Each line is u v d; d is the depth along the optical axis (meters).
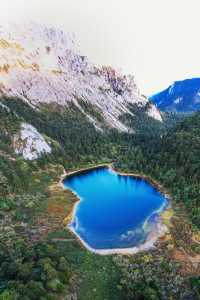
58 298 50.94
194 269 63.94
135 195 112.25
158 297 53.34
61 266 58.94
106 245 74.19
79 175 138.62
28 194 102.94
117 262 65.75
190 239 76.00
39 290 49.25
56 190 113.88
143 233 80.81
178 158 125.12
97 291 56.06
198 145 126.50
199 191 97.25
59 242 72.94
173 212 93.38
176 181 113.62
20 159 125.25
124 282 58.19
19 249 64.50
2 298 45.47
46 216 88.62
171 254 69.62
